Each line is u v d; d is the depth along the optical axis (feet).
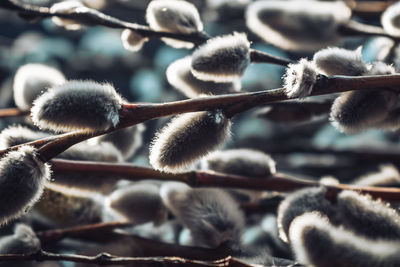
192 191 0.93
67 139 0.80
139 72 1.79
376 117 0.82
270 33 1.02
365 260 0.77
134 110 0.80
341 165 1.31
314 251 0.77
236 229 0.92
